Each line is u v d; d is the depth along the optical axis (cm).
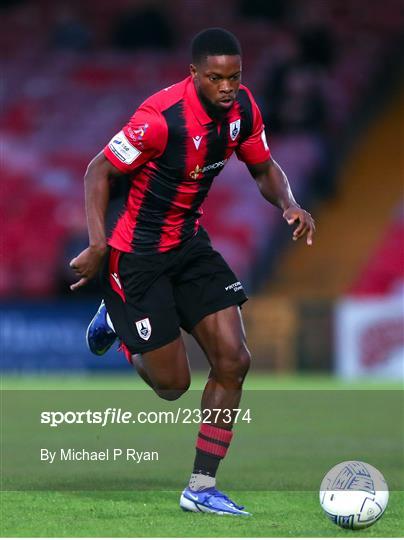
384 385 5381
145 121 1948
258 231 7144
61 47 9119
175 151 1964
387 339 5997
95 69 8856
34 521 1839
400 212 7469
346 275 7050
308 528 1769
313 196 7569
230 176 7538
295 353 6156
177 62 8806
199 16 9069
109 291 2116
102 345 2362
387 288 6919
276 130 7744
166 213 2033
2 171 7800
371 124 8238
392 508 1970
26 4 9494
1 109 8544
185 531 1739
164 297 2047
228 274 2045
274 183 2125
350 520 1730
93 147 8094
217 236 7125
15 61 9050
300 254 7244
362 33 8688
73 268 1998
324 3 8862
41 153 8050
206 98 1911
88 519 1858
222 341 1991
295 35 8725
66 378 6062
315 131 7700
